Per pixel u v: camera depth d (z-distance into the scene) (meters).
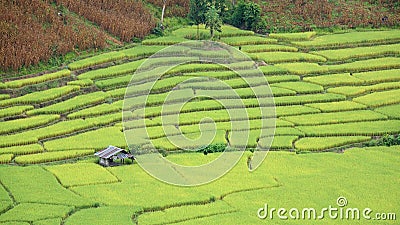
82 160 89.19
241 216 71.88
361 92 111.31
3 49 112.25
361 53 125.38
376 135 96.75
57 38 119.06
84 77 112.56
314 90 110.94
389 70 119.94
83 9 127.19
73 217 71.56
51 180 81.38
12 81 108.88
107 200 76.19
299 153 90.94
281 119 100.81
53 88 109.44
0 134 95.75
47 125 99.19
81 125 98.25
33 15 121.12
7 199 76.12
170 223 70.69
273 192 77.94
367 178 81.75
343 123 100.38
